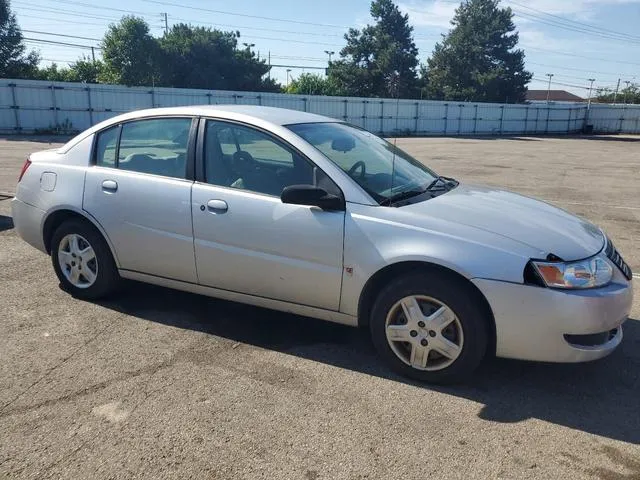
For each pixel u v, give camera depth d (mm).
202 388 3350
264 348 3912
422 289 3336
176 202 4031
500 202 3930
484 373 3605
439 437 2916
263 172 3840
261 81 52406
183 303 4691
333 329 4258
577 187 12648
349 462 2699
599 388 3459
